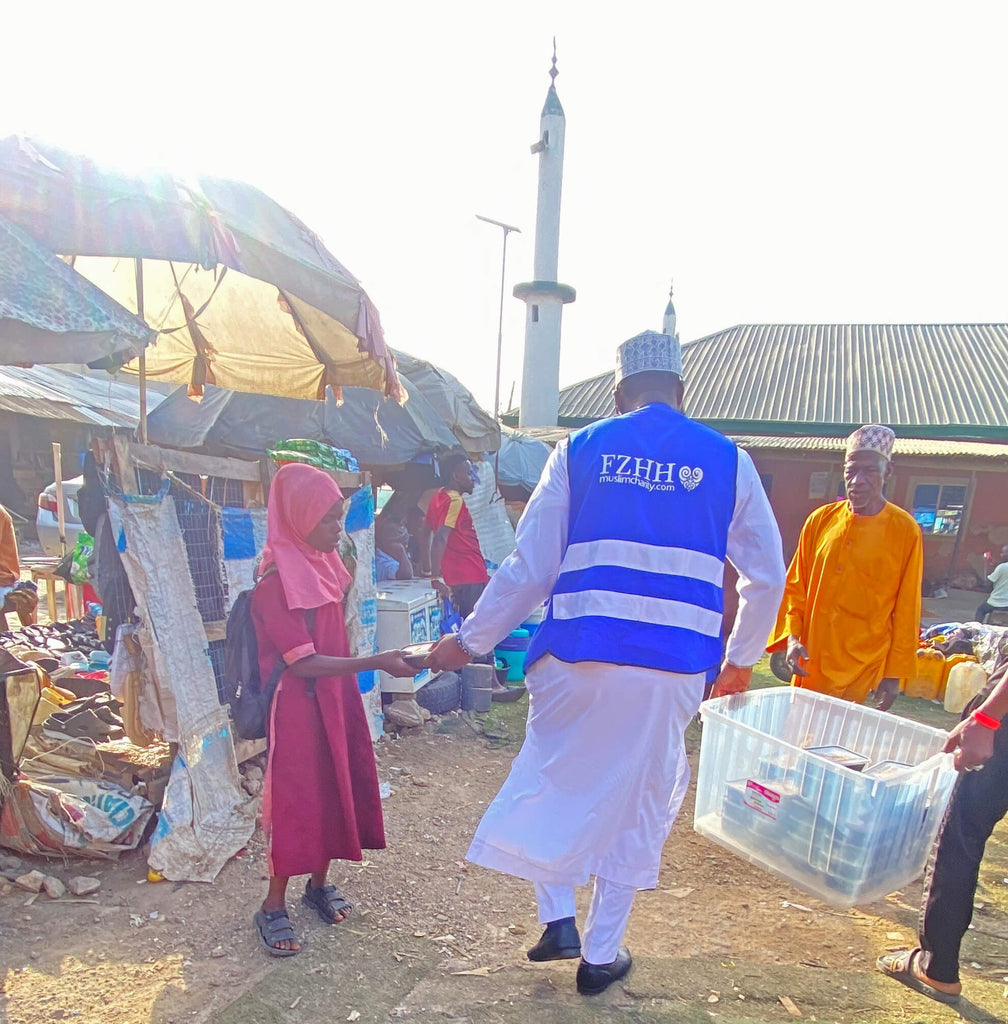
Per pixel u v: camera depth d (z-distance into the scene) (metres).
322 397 6.04
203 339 5.56
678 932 2.88
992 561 14.95
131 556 3.27
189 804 3.27
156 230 3.19
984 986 2.59
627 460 2.26
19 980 2.39
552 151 17.33
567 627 2.21
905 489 15.59
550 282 17.66
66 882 3.00
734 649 2.55
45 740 3.67
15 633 5.91
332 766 2.66
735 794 3.35
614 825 2.29
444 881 3.21
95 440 3.29
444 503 6.32
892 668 3.78
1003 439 15.09
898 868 3.02
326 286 3.91
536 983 2.51
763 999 2.46
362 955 2.63
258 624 2.59
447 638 2.44
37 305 2.73
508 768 4.66
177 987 2.40
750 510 2.33
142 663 3.39
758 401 17.44
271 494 2.64
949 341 19.95
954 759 2.33
